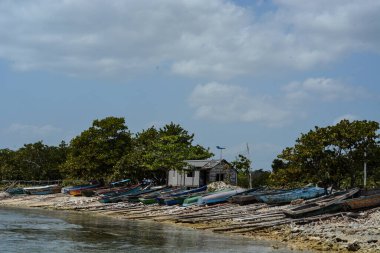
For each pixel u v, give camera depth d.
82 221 40.81
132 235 31.31
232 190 52.47
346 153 46.47
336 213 35.28
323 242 26.55
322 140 46.06
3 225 36.56
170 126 82.88
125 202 58.09
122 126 77.12
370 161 46.66
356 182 50.91
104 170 77.25
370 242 25.47
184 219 39.31
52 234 31.45
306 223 33.28
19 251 24.66
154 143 73.44
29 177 93.19
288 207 41.06
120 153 76.88
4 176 93.25
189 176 71.31
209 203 48.16
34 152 94.81
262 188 52.66
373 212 35.84
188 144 82.94
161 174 78.00
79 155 78.25
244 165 69.19
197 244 27.36
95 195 68.81
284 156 48.19
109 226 36.81
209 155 83.06
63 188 76.44
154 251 25.06
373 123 46.47
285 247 26.05
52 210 55.16
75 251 24.92
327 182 47.41
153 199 54.31
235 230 32.69
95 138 76.44
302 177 47.78
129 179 75.00
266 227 32.84
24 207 60.34
